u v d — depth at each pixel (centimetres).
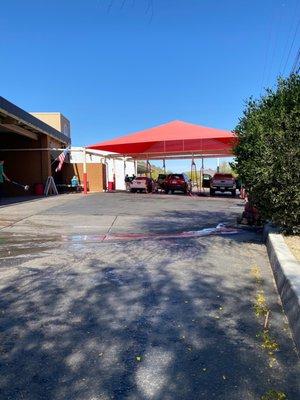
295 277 534
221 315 490
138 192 3253
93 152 3694
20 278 644
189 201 2294
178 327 454
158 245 928
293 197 830
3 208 1770
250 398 320
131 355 389
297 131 812
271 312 500
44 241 985
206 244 945
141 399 319
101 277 650
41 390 331
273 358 384
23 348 403
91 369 363
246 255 828
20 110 2281
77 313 494
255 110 916
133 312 498
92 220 1388
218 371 360
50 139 3120
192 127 2962
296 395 325
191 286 604
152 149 3272
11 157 3016
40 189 2922
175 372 359
